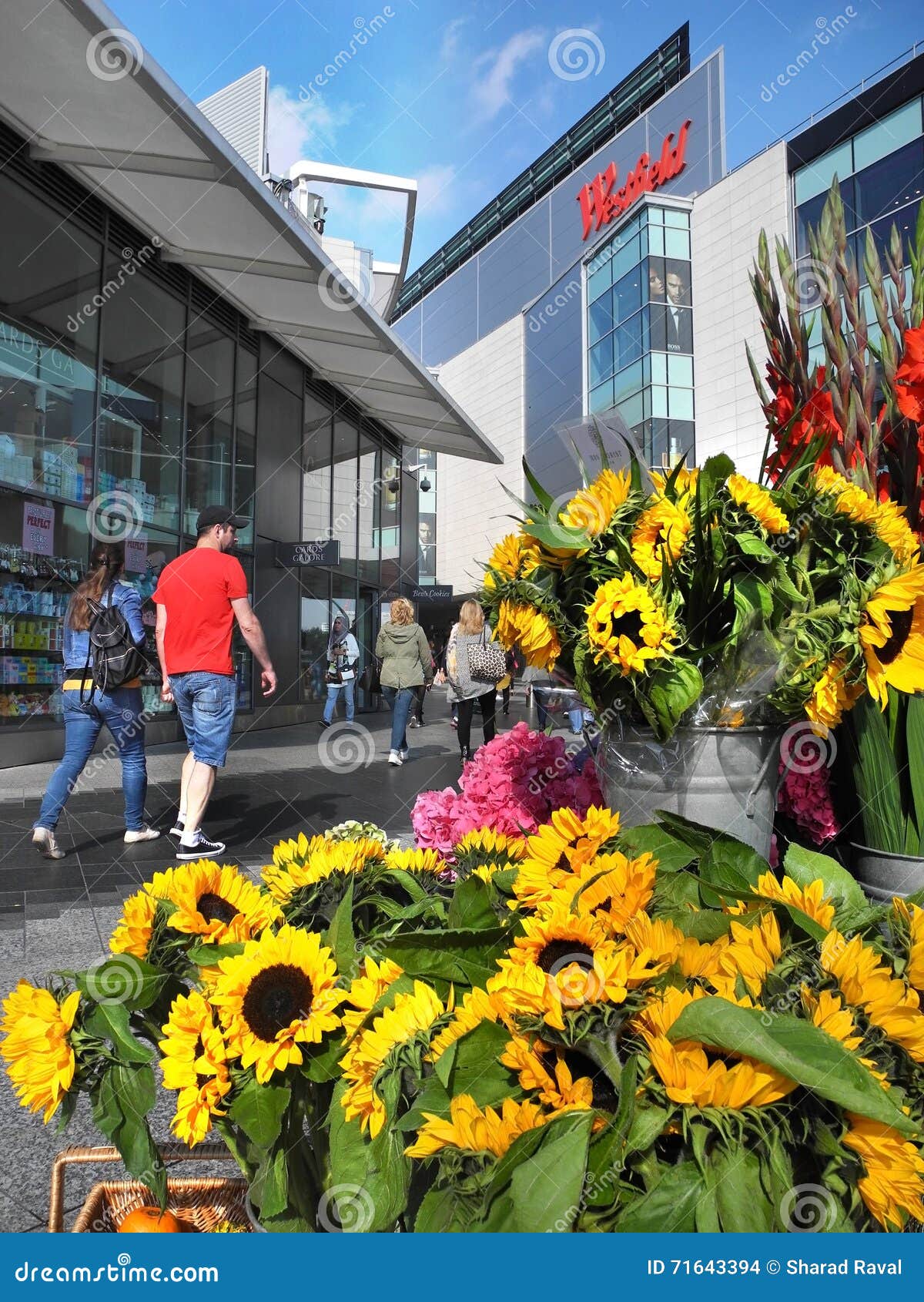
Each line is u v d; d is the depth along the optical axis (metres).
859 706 1.43
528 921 0.77
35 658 9.18
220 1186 1.30
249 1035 0.89
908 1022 0.66
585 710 1.37
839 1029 0.65
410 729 16.19
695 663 1.13
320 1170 0.95
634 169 37.66
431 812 1.57
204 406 12.58
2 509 8.73
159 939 1.04
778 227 25.19
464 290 51.91
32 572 9.14
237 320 13.47
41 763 9.07
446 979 0.88
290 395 15.45
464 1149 0.67
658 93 40.41
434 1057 0.77
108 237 10.15
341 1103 0.88
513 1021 0.72
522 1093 0.72
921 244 1.44
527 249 45.19
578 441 1.31
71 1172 2.03
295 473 15.74
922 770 1.40
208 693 5.29
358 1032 0.87
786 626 1.10
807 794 1.53
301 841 1.29
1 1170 2.05
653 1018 0.67
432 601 21.61
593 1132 0.65
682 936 0.75
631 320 30.23
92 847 5.58
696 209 28.89
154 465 11.30
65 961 3.46
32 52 6.69
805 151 24.22
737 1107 0.61
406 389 14.73
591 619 1.12
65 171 9.29
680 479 1.20
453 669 9.66
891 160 21.58
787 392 1.54
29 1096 0.92
